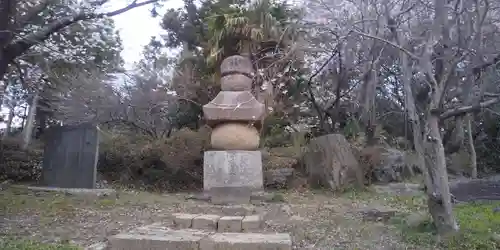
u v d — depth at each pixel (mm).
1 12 9281
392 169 14156
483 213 8656
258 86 13047
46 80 16609
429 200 6809
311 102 17016
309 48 10758
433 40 6547
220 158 10289
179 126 17469
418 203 10430
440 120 7008
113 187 13125
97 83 16312
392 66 11922
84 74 16469
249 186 10219
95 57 16031
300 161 14320
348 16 8117
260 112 10484
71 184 12078
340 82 15289
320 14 8258
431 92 6699
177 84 17375
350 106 16406
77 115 16156
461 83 8227
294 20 9688
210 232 6953
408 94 6984
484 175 17656
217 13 14391
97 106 16234
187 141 14266
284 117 16641
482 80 6895
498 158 18719
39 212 8531
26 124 19375
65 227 7277
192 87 17094
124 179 13812
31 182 13477
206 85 16766
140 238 6227
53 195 10664
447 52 6480
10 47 9664
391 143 16125
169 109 17516
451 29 6754
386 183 13883
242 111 10414
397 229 7223
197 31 17875
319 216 8523
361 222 7969
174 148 14156
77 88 16141
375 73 10617
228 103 10508
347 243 6531
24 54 11992
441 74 6797
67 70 16250
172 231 6891
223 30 13008
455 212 8766
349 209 9445
